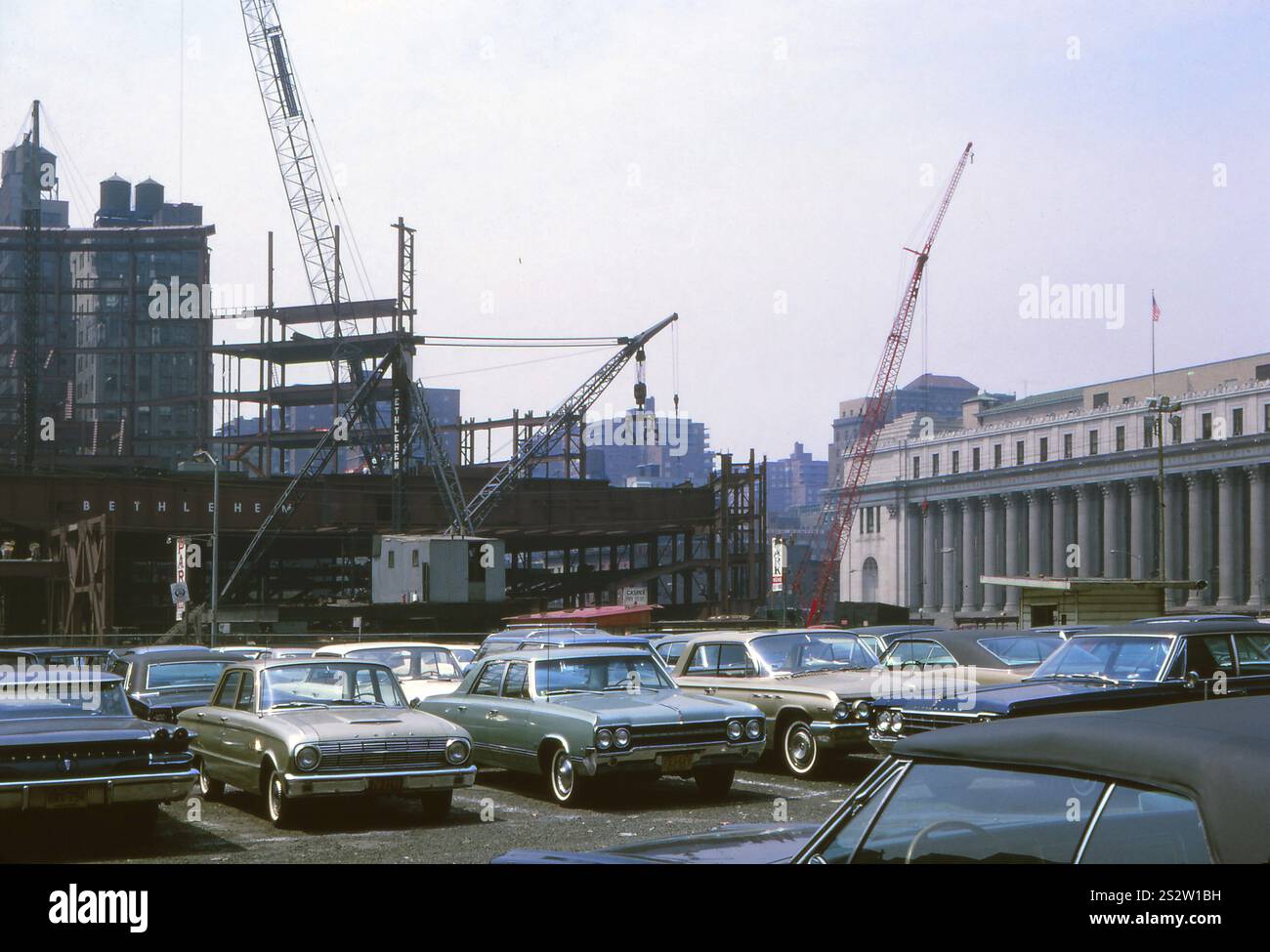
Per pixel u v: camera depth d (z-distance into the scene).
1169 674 11.50
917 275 118.62
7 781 9.98
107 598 54.75
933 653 15.63
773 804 12.77
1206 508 128.38
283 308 121.56
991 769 2.94
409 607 58.88
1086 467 139.38
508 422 109.56
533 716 13.15
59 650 13.18
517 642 19.98
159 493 73.81
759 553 87.19
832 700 14.44
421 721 12.20
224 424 140.38
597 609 48.38
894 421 170.62
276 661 13.25
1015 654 15.38
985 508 154.00
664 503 87.50
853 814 3.22
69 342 196.75
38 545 74.38
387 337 109.69
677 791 13.98
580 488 89.00
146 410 188.25
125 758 10.48
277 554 92.50
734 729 12.89
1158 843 2.55
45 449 164.12
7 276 199.38
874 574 170.38
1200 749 2.53
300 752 11.38
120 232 181.38
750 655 15.86
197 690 17.36
